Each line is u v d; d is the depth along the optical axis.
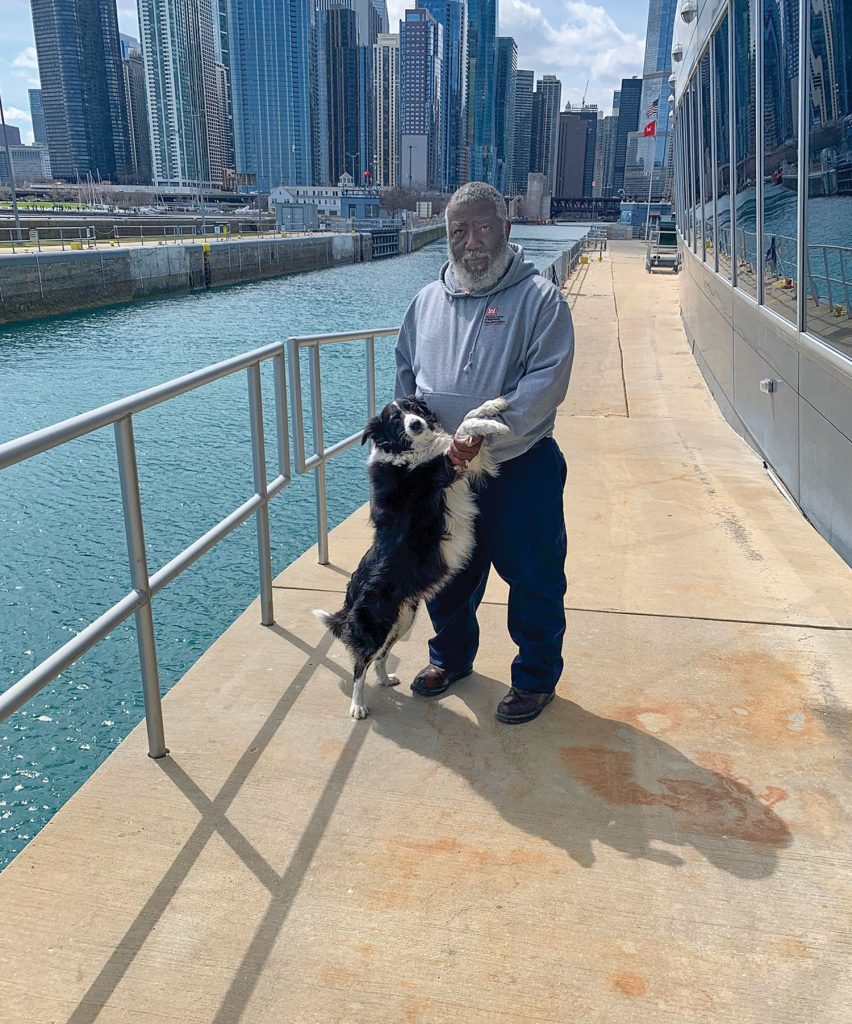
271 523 9.44
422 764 2.72
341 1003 1.82
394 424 2.70
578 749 2.80
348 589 3.09
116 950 1.97
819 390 4.71
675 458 6.88
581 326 16.95
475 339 2.68
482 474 2.73
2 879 2.19
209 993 1.85
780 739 2.85
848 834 2.37
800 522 5.07
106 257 45.84
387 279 66.62
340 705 3.10
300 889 2.16
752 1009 1.80
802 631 3.67
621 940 1.99
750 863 2.25
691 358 12.63
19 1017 1.79
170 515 9.84
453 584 3.00
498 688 3.23
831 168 3.87
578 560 4.57
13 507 10.08
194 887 2.17
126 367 26.33
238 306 45.59
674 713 3.03
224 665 3.42
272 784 2.62
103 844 2.33
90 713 5.34
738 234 7.22
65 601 7.35
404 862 2.26
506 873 2.22
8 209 111.69
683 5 10.97
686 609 3.90
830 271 4.05
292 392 3.91
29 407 20.67
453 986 1.86
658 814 2.46
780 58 4.81
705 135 9.63
